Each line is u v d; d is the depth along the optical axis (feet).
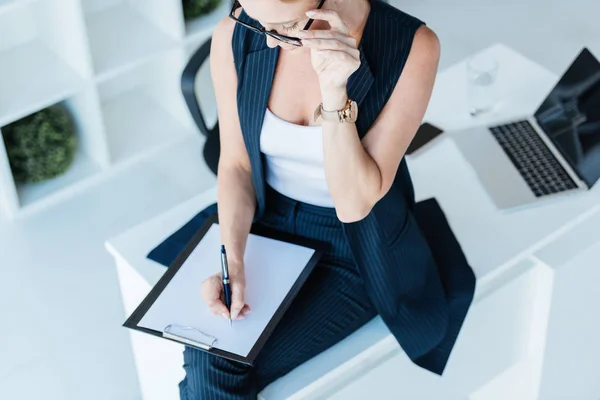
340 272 7.83
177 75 12.86
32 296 11.28
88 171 12.55
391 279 7.65
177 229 8.66
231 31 7.43
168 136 13.06
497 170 9.05
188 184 12.64
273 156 7.52
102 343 10.82
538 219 8.63
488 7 15.53
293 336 7.50
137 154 12.78
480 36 14.90
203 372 7.14
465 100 9.94
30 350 10.73
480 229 8.58
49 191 12.28
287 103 7.20
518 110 9.72
